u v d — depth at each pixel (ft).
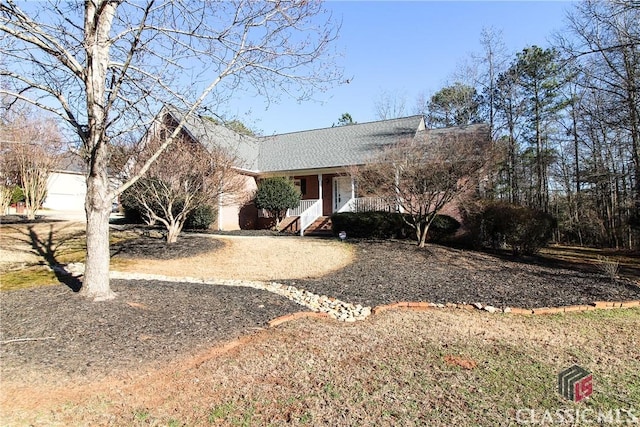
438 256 37.14
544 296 24.45
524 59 82.28
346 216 48.83
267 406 10.47
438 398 11.20
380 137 63.98
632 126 45.24
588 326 18.95
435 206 40.55
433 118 102.73
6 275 27.02
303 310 20.18
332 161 61.57
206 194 41.96
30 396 10.52
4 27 15.43
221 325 16.80
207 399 10.77
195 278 28.78
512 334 17.42
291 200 59.67
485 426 9.77
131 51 17.80
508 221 40.68
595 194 72.23
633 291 26.14
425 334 17.10
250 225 67.21
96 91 18.28
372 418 9.98
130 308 17.70
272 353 14.28
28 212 58.80
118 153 35.94
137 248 38.93
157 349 13.88
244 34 19.92
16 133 46.83
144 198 41.68
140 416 9.77
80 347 13.64
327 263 34.81
